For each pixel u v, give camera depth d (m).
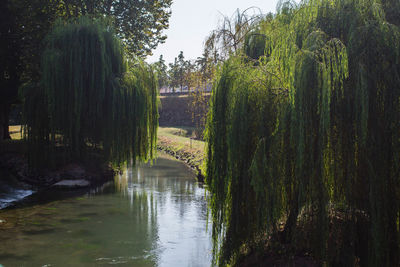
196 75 18.16
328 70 6.26
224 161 7.75
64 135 18.91
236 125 7.29
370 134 6.29
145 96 20.16
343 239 6.51
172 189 18.95
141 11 28.67
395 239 6.26
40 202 15.93
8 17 24.12
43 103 19.11
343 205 6.68
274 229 7.16
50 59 18.12
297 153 6.54
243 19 14.65
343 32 6.82
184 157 31.28
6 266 9.00
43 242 10.84
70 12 25.11
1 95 25.44
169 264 9.23
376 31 6.26
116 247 10.48
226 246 7.55
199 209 14.90
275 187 6.91
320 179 6.40
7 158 23.09
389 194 6.26
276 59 7.39
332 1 7.17
